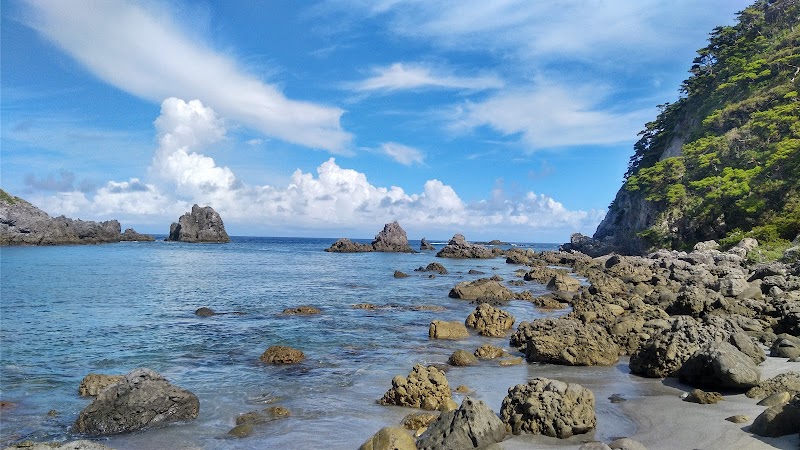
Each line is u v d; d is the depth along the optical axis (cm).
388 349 1939
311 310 2842
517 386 1138
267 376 1551
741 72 8844
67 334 2198
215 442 1039
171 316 2708
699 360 1308
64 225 11338
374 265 7362
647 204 9138
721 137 7888
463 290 3578
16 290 3772
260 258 8675
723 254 4938
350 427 1116
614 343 1797
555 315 2850
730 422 990
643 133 12138
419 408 1246
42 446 875
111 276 5009
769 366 1405
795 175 5975
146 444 1036
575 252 9275
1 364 1692
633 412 1148
